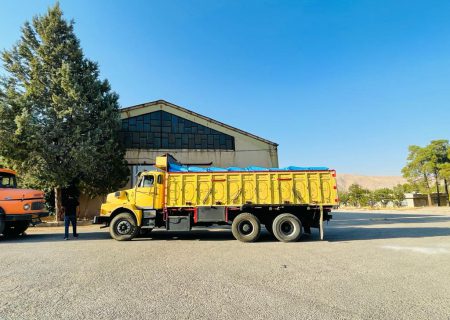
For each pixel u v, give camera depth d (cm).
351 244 902
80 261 657
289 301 399
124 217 1033
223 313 356
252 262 646
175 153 2167
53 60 1742
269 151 2311
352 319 340
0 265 620
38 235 1204
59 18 1777
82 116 1702
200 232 1295
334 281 496
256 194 1031
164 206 1049
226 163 2234
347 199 4753
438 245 866
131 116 2147
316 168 1048
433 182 4419
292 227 991
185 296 419
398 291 443
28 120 1520
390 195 4156
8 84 1702
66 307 378
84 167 1641
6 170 1160
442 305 386
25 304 390
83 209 1966
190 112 2244
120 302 395
